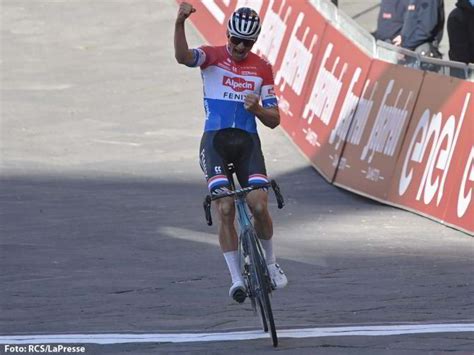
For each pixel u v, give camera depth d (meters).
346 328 21.64
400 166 36.78
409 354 19.19
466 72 34.09
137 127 49.22
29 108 51.53
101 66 57.12
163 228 34.16
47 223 34.72
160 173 42.88
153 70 56.41
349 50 41.31
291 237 32.97
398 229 33.84
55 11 64.75
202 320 22.92
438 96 35.22
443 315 23.25
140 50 59.16
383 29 47.00
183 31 21.47
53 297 25.34
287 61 47.38
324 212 36.66
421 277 27.50
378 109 38.50
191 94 53.19
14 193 39.22
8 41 60.62
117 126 49.38
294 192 39.69
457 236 32.69
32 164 43.88
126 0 66.00
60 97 53.09
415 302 24.67
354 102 40.06
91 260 29.69
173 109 51.34
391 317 23.09
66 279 27.33
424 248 31.17
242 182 21.53
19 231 33.56
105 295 25.55
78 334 21.31
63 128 49.00
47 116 50.47
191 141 47.28
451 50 41.50
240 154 21.55
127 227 34.25
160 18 63.25
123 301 24.92
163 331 21.66
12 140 47.22
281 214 36.47
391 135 37.44
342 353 19.27
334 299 25.12
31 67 57.28
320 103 43.19
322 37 44.16
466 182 33.03
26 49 59.62
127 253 30.64
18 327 22.23
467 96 33.56
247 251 20.30
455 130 33.97
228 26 21.59
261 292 19.70
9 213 36.12
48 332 21.64
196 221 35.25
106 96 53.12
